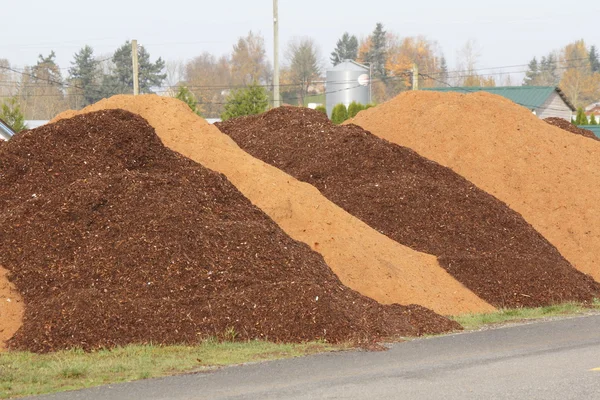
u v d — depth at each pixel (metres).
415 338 16.78
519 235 25.72
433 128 32.34
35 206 18.48
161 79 126.81
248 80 145.88
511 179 30.08
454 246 24.20
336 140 28.95
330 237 21.36
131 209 18.48
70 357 14.31
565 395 11.67
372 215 24.91
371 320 17.03
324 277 18.94
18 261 17.27
